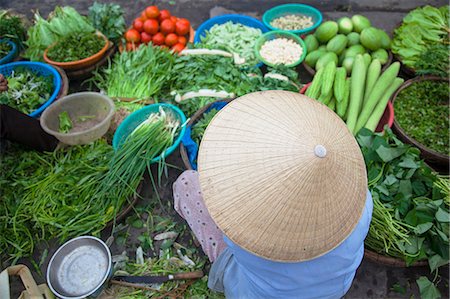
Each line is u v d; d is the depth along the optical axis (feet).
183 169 8.94
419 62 9.86
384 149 7.11
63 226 7.34
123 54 10.22
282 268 4.26
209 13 13.19
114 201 7.55
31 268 7.41
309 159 3.43
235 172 3.76
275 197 3.54
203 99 9.27
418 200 6.79
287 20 11.77
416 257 6.48
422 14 10.89
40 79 9.70
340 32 10.68
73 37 10.67
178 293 6.86
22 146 8.44
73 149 8.45
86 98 9.07
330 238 3.69
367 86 9.36
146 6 13.44
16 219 7.51
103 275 6.88
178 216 8.14
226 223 3.78
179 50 10.74
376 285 7.22
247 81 9.45
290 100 4.11
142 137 8.01
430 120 8.89
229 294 5.93
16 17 11.42
